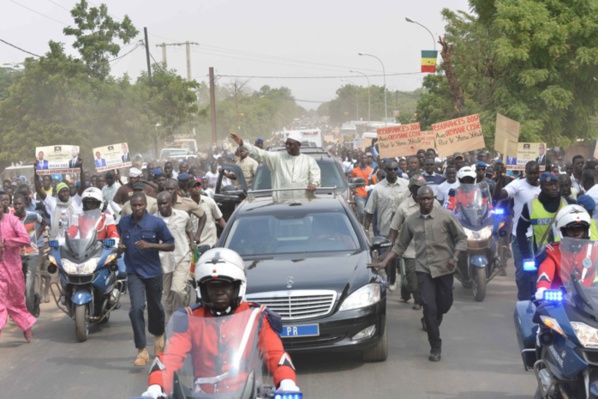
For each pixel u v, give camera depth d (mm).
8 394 8336
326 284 8523
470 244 12148
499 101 28609
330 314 8398
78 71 42125
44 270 13984
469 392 7703
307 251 9406
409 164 16391
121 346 10398
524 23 26719
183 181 13180
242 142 12844
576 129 28672
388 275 13266
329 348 8398
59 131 40812
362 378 8312
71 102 41000
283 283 8531
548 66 27547
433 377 8258
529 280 9078
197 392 4371
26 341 10969
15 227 10586
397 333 10352
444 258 8930
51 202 14562
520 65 27625
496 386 7871
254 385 4387
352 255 9273
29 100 41312
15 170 38562
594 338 5469
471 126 20969
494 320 10883
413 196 10422
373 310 8555
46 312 13305
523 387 7816
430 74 42906
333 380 8273
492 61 29328
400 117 51344
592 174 14773
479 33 30641
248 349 4516
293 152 12945
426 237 8930
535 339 6574
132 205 9055
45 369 9328
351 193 16562
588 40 27562
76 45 43312
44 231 14320
